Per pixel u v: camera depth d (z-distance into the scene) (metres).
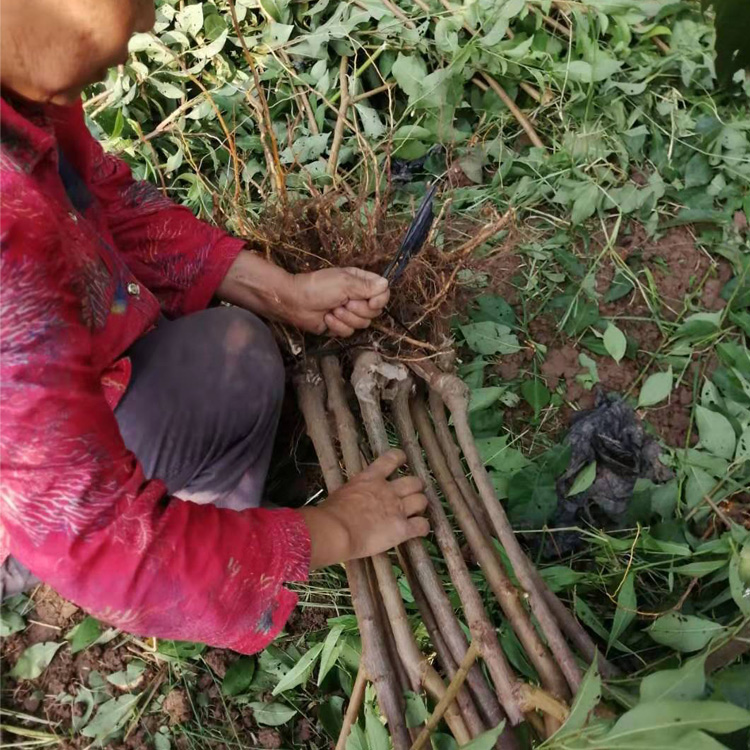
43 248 0.77
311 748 1.33
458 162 1.85
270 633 0.95
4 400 0.77
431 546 1.40
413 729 1.07
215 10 1.99
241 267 1.34
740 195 1.79
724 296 1.69
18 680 1.40
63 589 0.84
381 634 1.10
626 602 1.22
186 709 1.36
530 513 1.41
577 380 1.61
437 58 1.97
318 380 1.37
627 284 1.71
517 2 1.90
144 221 1.30
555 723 1.00
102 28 0.77
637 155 1.86
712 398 1.55
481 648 1.06
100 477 0.82
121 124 1.80
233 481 1.29
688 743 0.81
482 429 1.52
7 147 0.79
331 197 1.46
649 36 1.99
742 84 1.91
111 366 1.05
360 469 1.25
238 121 1.90
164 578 0.85
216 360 1.19
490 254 1.65
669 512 1.42
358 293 1.27
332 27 1.94
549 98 1.92
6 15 0.73
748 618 1.09
